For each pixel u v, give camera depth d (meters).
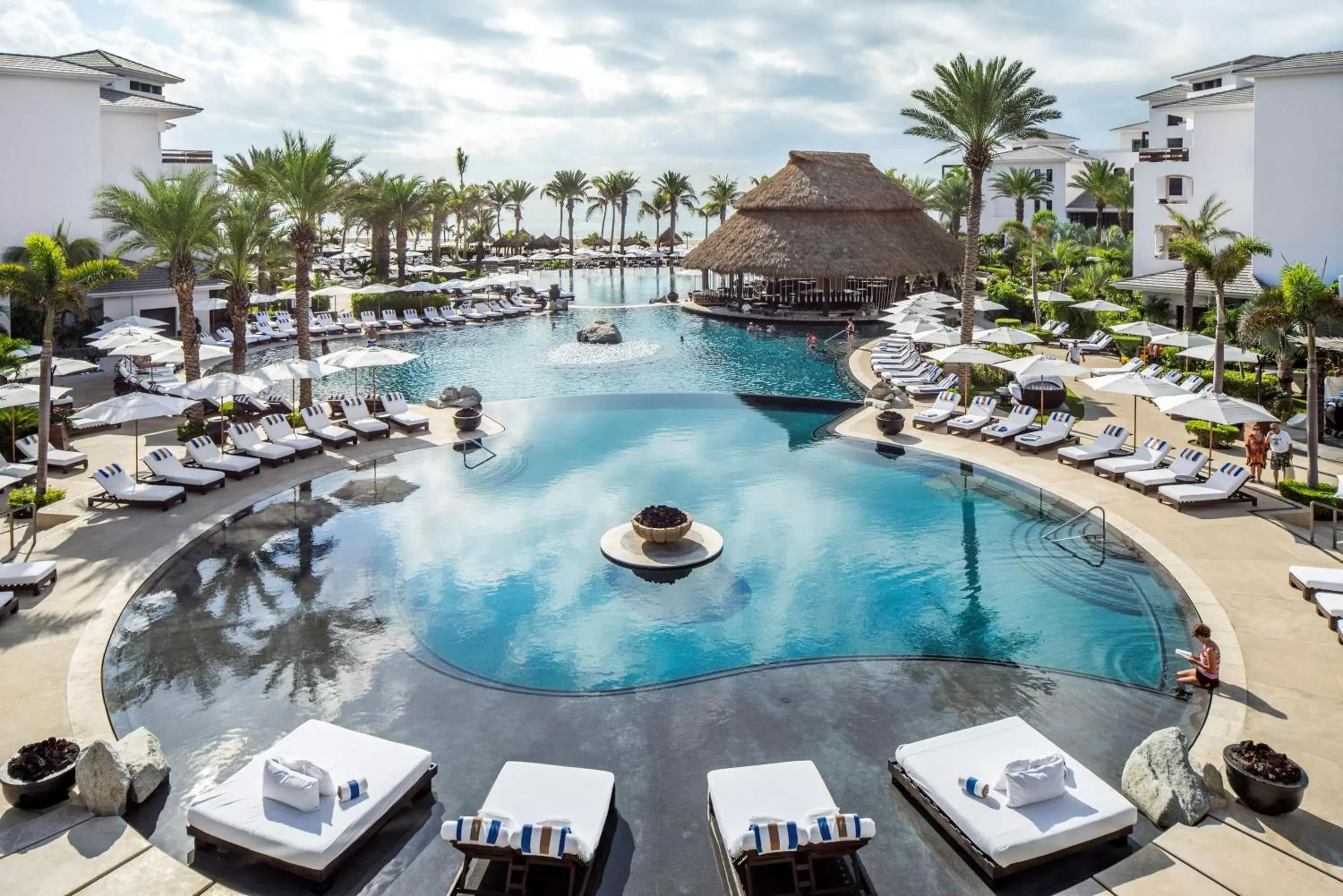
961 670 12.94
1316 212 36.69
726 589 15.83
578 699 12.21
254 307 55.00
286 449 23.33
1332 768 10.09
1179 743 9.75
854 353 41.50
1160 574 15.99
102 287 40.25
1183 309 41.78
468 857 8.70
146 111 46.41
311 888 8.66
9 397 19.66
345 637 13.98
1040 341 31.30
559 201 102.81
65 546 17.41
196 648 13.58
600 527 18.98
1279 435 20.47
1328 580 14.41
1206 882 8.51
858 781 10.37
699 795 10.15
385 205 61.38
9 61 39.22
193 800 9.98
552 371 38.34
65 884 8.56
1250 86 52.56
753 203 56.53
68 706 11.70
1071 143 93.69
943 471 22.80
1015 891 8.59
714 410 30.06
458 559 17.19
